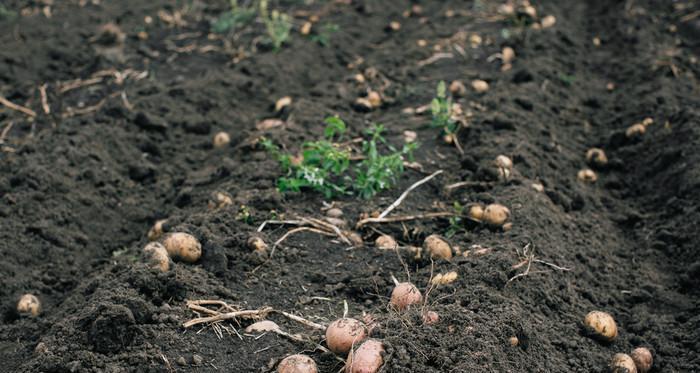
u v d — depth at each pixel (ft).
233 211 10.52
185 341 9.06
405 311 9.11
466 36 14.88
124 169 12.05
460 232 10.53
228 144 12.53
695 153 11.67
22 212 11.05
